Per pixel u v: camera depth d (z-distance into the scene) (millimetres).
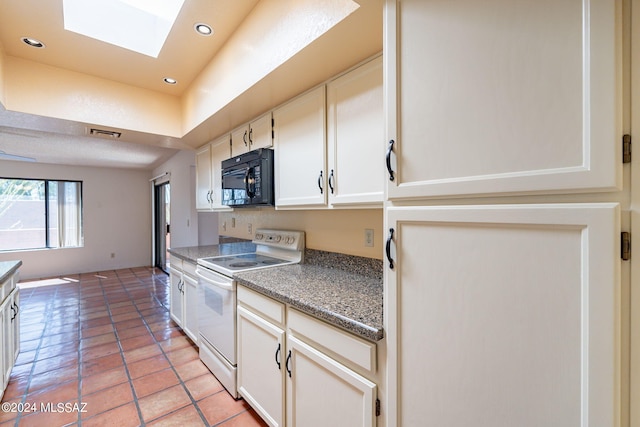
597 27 550
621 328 547
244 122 2326
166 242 6047
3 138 3590
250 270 1895
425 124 824
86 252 5973
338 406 1137
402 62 879
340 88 1501
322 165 1602
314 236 2125
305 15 1292
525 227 656
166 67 2266
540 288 638
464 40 742
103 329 3080
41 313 3572
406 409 896
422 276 845
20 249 5402
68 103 2250
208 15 1701
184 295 2775
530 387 655
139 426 1675
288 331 1396
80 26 1806
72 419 1737
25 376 2201
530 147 642
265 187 1956
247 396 1731
